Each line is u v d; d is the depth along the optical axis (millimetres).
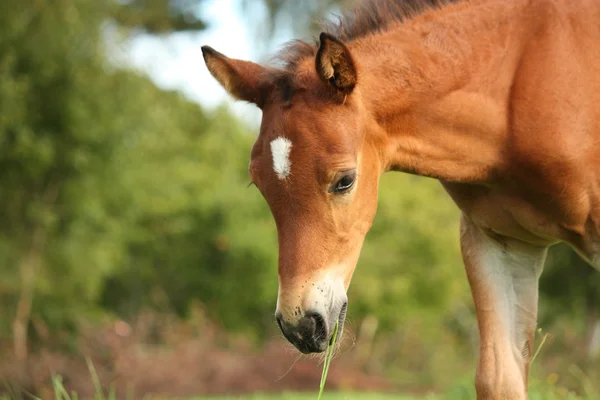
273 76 4238
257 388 14320
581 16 4480
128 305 19516
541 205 4477
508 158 4461
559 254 16219
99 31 14430
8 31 13672
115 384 12914
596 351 14930
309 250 3928
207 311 18406
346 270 4105
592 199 4422
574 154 4320
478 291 4738
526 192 4477
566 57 4395
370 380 15961
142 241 18438
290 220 3953
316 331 3918
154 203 17500
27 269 14664
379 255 17719
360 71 4090
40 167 14133
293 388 14625
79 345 14055
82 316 14859
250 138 20703
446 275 18125
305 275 3916
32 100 14117
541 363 12945
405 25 4574
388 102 4352
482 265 4762
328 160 3926
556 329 16672
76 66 14141
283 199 3953
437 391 15352
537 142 4340
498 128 4449
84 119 14234
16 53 13938
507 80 4473
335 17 4797
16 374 12352
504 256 4770
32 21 14000
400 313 17781
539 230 4574
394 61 4414
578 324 17047
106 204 15812
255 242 17562
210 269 19031
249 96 4273
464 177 4543
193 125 21297
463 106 4438
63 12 13977
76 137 14344
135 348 14656
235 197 18391
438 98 4426
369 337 17656
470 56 4480
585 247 4594
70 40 14039
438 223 18953
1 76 13523
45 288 14641
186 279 18859
